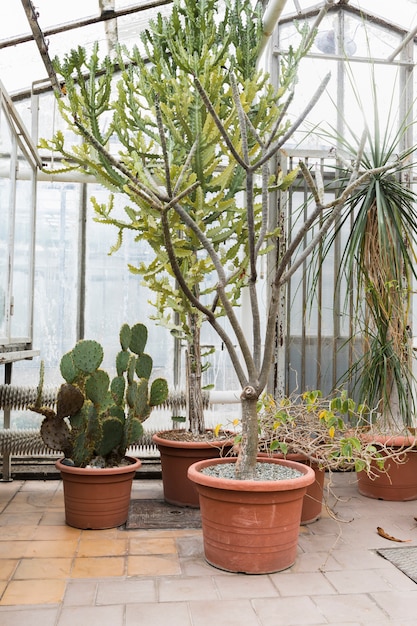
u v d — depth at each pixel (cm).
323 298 361
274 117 281
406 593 185
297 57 277
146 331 283
